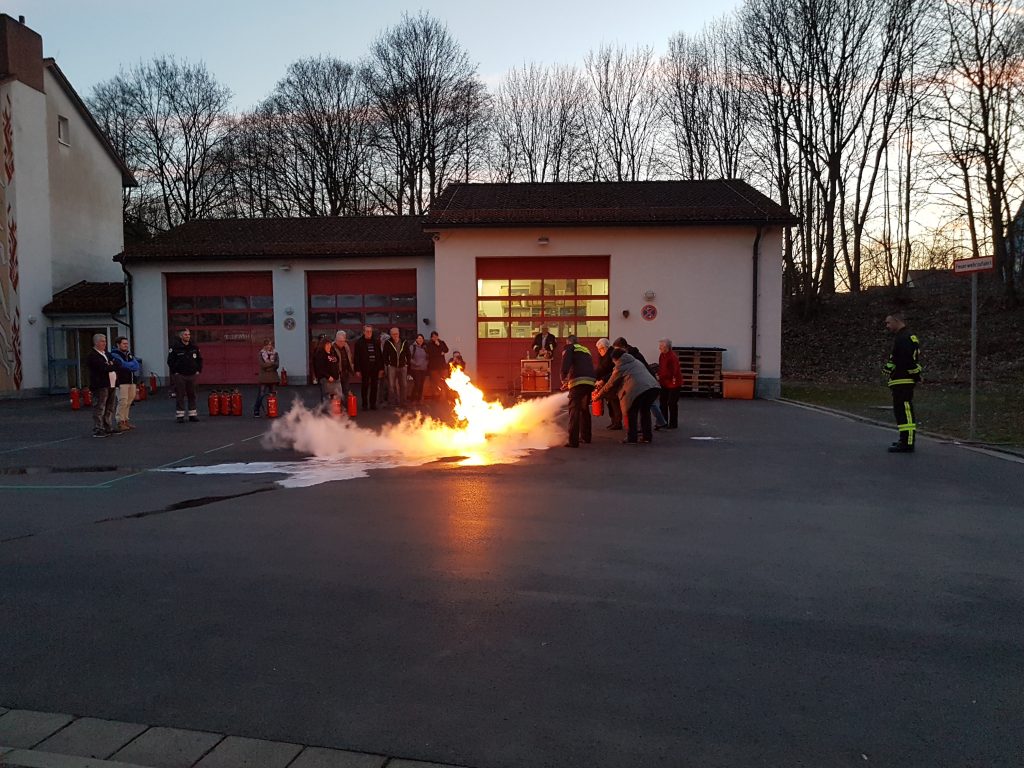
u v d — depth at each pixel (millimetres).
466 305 20734
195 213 44500
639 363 11422
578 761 2887
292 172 43438
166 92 44812
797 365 29797
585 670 3676
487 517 6824
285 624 4301
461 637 4094
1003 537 6023
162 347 23234
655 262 20438
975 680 3545
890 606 4523
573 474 8938
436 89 41562
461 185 25156
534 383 19094
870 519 6637
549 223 20109
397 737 3074
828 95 33156
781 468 9211
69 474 9328
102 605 4641
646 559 5496
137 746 3023
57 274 24141
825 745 2980
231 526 6594
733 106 39531
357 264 22906
